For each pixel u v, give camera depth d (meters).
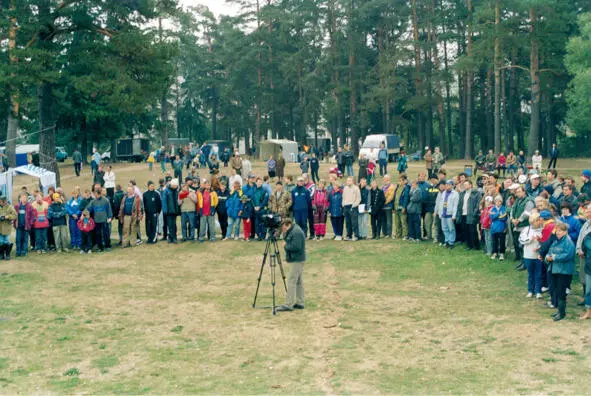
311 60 69.38
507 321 11.95
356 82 61.56
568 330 11.17
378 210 21.12
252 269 17.72
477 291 14.46
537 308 12.79
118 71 30.19
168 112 85.12
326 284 15.70
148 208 21.70
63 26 31.80
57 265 18.53
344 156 36.75
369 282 15.78
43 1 30.36
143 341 11.39
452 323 12.02
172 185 21.67
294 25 65.38
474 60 49.38
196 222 21.98
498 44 46.94
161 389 9.05
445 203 18.95
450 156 71.50
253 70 70.06
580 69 41.53
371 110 59.91
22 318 13.02
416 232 20.38
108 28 31.84
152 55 30.91
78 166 42.94
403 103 69.75
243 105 77.81
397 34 68.38
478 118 70.00
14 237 23.86
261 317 12.79
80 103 52.62
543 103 61.62
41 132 33.56
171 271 17.67
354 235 21.33
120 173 44.94
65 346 11.19
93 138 59.22
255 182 21.94
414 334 11.43
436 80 58.09
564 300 11.86
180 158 37.22
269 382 9.23
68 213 20.80
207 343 11.20
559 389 8.55
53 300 14.50
